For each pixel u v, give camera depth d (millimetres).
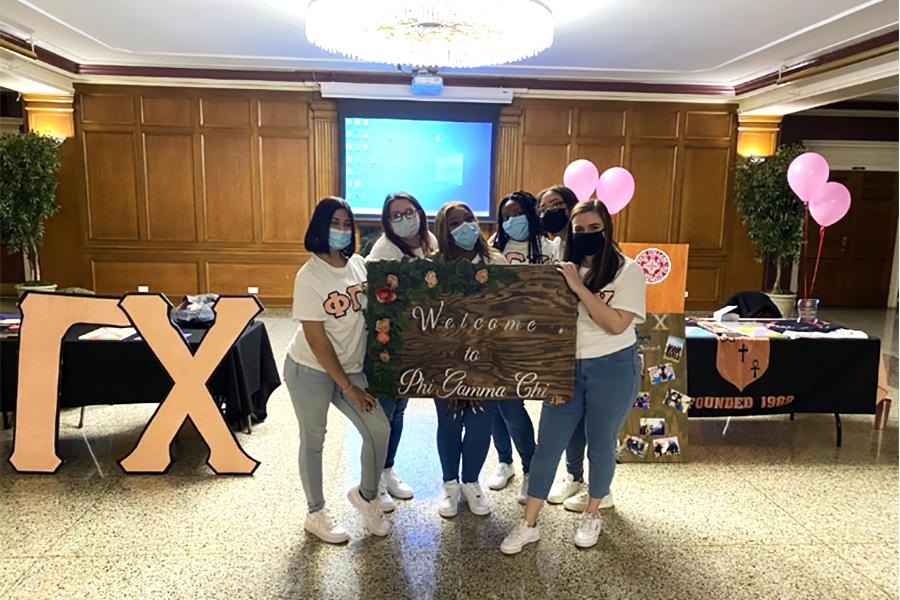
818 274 8180
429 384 2148
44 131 6422
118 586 2023
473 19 3766
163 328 2768
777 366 3211
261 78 6438
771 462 3090
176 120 6570
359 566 2166
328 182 6785
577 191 3492
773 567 2193
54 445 2805
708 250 7219
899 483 2863
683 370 3053
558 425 2174
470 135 6777
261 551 2242
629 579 2117
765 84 6125
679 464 3051
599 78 6516
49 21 4590
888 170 7930
